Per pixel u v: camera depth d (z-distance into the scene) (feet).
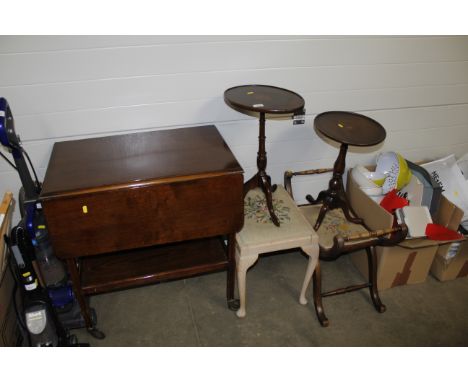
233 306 6.37
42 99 5.56
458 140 8.30
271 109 4.97
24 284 5.07
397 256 6.50
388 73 6.97
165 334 5.99
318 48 6.36
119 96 5.85
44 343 5.30
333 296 6.77
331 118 5.99
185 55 5.82
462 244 6.73
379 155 7.43
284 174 7.20
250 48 6.06
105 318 6.24
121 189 4.52
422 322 6.31
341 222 6.64
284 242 5.66
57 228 4.54
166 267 5.75
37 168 6.07
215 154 5.31
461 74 7.38
